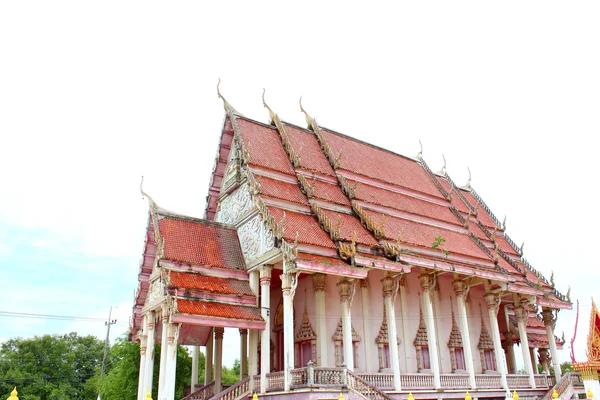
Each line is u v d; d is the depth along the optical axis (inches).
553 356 1537.9
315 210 1165.1
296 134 1460.4
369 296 1218.0
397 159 1755.7
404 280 1305.4
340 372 901.2
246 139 1268.5
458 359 1348.4
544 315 1587.1
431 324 1192.8
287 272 944.9
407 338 1248.2
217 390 1159.0
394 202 1432.1
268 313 1000.9
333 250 1051.9
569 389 1366.9
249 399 978.1
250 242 1126.4
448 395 1135.6
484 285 1422.2
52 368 2908.5
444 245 1341.0
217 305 979.9
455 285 1330.0
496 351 1347.2
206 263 1058.7
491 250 1599.4
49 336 3006.9
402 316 1263.5
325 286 1130.7
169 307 917.2
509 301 1594.5
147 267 1221.1
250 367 1007.0
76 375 2987.2
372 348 1166.3
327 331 1097.4
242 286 1069.1
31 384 2741.1
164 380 912.3
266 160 1241.4
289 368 897.5
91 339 3257.9
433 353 1163.3
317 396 840.9
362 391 917.2
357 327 1165.1
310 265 944.9
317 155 1421.0
